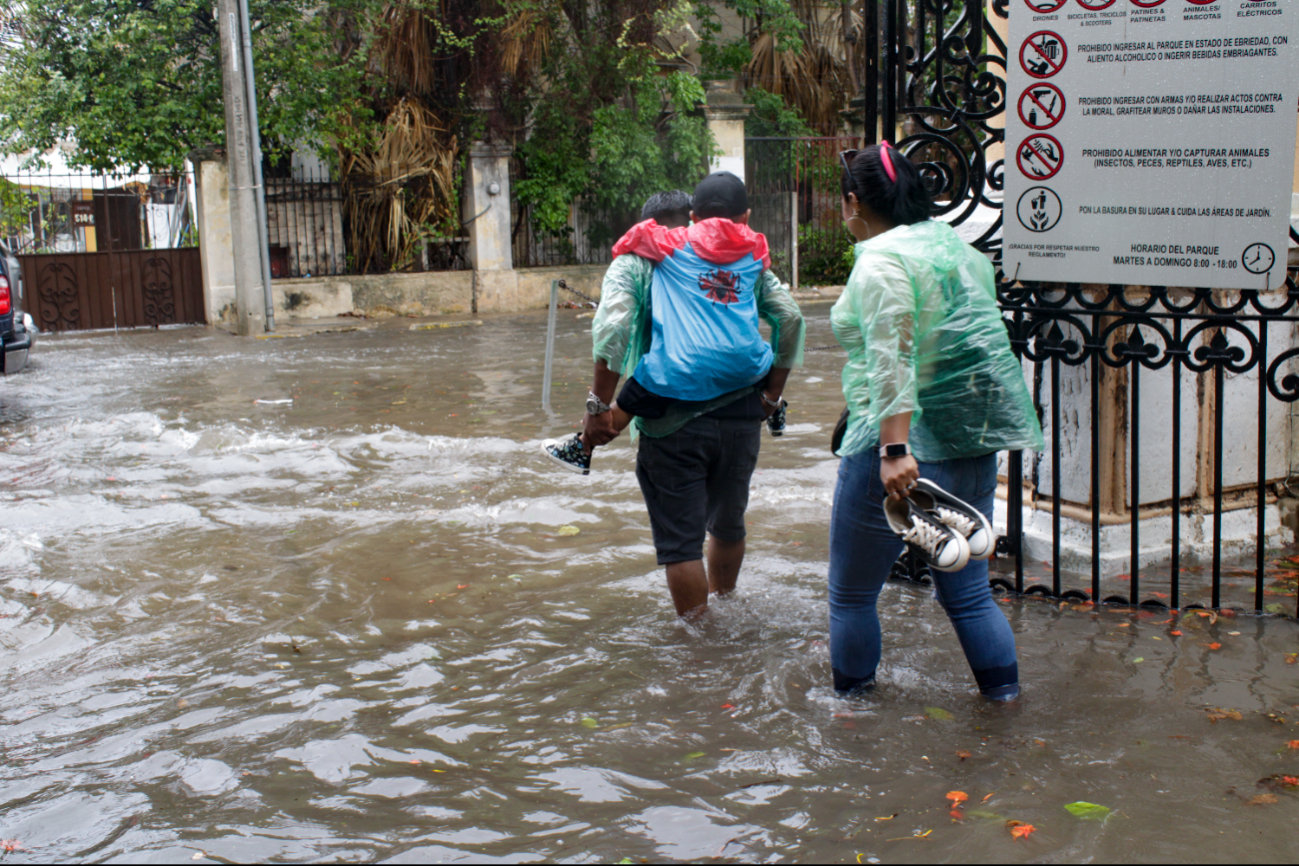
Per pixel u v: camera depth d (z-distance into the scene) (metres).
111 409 8.77
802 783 2.60
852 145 19.62
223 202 15.94
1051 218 3.74
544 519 5.21
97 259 15.86
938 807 2.46
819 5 21.70
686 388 3.52
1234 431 4.43
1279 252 3.34
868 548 2.98
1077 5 3.55
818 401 8.44
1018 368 2.92
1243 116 3.34
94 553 4.75
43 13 15.33
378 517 5.30
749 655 3.48
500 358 11.62
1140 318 3.68
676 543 3.70
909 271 2.76
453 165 17.42
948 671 3.30
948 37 3.97
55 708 3.19
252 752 2.86
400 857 2.31
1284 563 4.35
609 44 17.52
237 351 12.92
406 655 3.55
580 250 19.20
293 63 15.77
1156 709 2.98
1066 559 4.34
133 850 2.37
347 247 17.52
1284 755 2.68
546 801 2.55
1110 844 2.28
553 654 3.54
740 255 3.64
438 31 16.59
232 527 5.15
